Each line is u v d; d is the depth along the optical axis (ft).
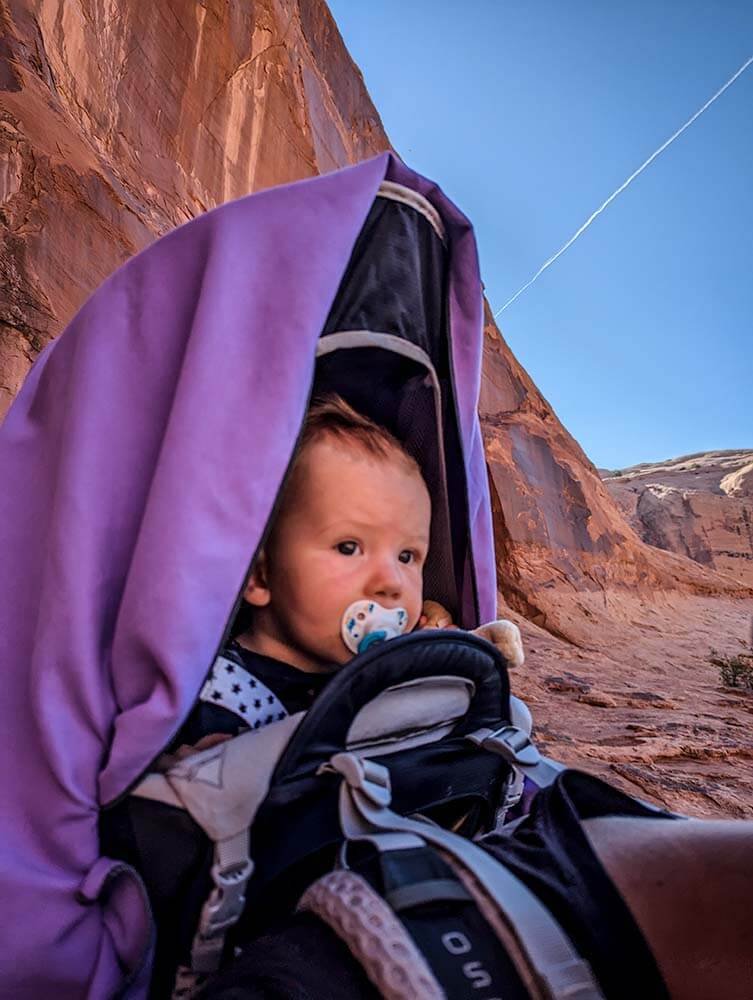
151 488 3.05
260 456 3.05
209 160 67.41
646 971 1.80
